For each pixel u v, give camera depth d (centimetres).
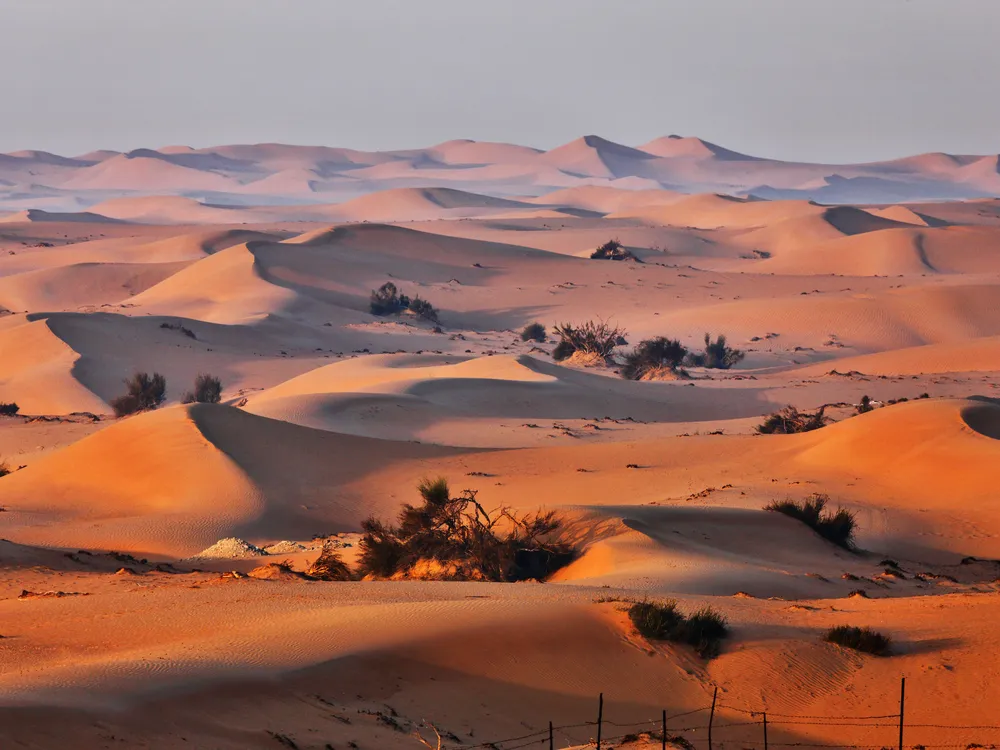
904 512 6322
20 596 3831
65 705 2041
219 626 3042
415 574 4997
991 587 4622
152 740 1969
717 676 2778
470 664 2658
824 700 2659
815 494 6619
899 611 3506
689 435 9325
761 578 4438
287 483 7338
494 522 5316
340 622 2914
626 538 5122
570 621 2948
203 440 7569
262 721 2170
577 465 8100
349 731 2189
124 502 6975
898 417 7744
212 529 6353
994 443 7088
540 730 2381
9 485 7356
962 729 2412
